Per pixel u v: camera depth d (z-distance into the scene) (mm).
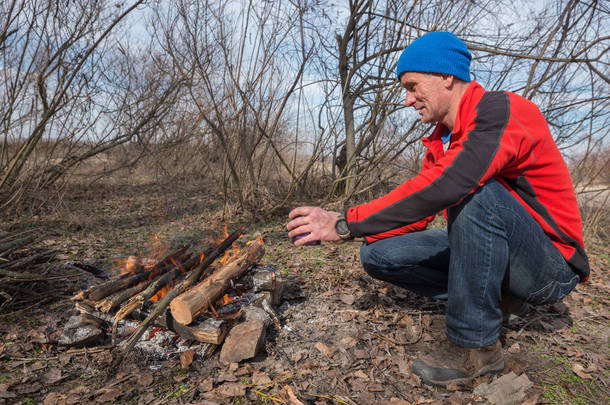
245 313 1824
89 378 1528
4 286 2080
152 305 1814
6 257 2344
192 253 2287
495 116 1328
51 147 4773
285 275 2768
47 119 4059
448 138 1720
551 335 2004
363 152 5496
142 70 5340
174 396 1427
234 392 1450
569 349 1846
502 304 1743
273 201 5012
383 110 4668
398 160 5402
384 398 1463
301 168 5793
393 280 1921
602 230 4359
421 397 1463
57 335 1743
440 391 1508
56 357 1647
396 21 4035
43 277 2135
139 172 7574
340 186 5637
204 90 4531
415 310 2213
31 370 1558
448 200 1303
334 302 2324
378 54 4152
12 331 1830
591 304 2475
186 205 5195
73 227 3955
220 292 1797
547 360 1759
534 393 1487
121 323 1766
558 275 1482
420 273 1832
